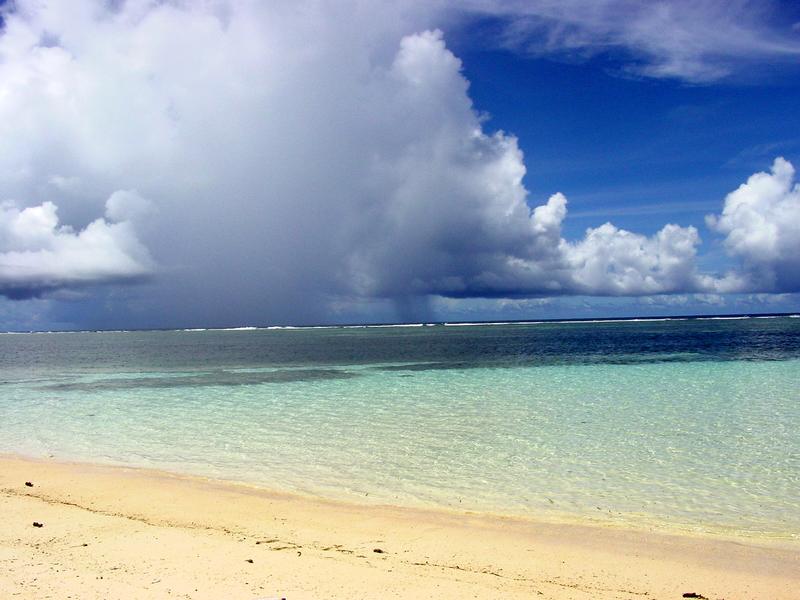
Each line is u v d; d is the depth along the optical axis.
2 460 15.83
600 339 82.25
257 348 78.69
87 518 10.81
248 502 11.94
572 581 8.09
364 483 13.28
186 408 24.84
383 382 33.28
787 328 114.62
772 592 7.82
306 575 7.98
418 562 8.73
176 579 7.70
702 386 28.78
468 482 13.27
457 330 175.12
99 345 105.94
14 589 7.17
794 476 13.40
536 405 24.00
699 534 10.02
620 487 12.75
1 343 127.25
